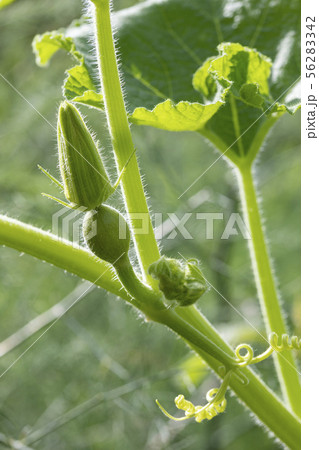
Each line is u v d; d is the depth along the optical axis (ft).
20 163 4.23
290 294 4.34
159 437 3.64
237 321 3.91
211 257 3.94
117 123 1.58
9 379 3.81
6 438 2.94
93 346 3.65
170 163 4.65
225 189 4.49
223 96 1.79
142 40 2.33
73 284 4.13
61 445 3.68
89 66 1.99
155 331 4.02
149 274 1.49
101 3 1.56
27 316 3.98
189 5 2.40
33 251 1.63
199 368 3.30
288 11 2.36
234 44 1.90
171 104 1.74
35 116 4.36
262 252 1.94
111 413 3.77
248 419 3.82
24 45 4.69
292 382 1.84
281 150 5.00
